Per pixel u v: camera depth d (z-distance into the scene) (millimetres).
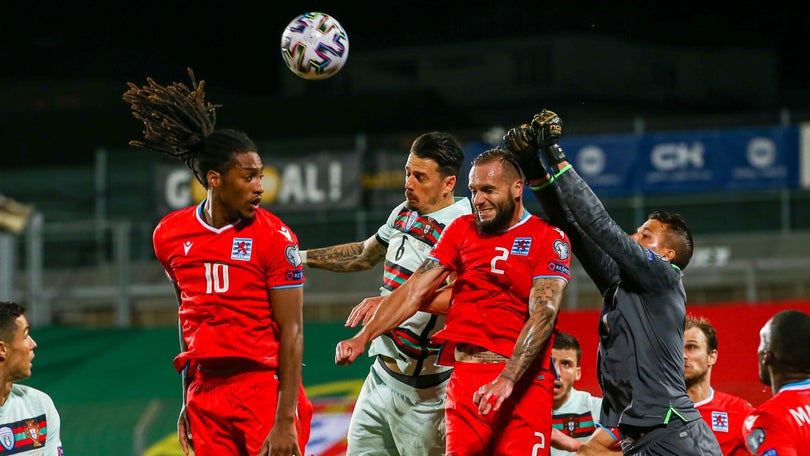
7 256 56031
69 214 63125
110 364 50406
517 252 17234
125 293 57219
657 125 57938
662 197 56688
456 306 17672
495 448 17500
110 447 37688
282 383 16625
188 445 17750
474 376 17422
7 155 87500
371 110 89250
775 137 54875
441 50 109500
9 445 19844
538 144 16984
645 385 17562
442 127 89438
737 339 34531
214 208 16375
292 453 16562
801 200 56469
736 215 56781
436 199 19953
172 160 58906
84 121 89000
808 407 16469
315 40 18500
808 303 36656
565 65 104438
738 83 107812
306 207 57156
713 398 21141
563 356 22938
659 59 106812
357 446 21031
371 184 56562
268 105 90125
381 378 20516
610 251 17016
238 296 16359
